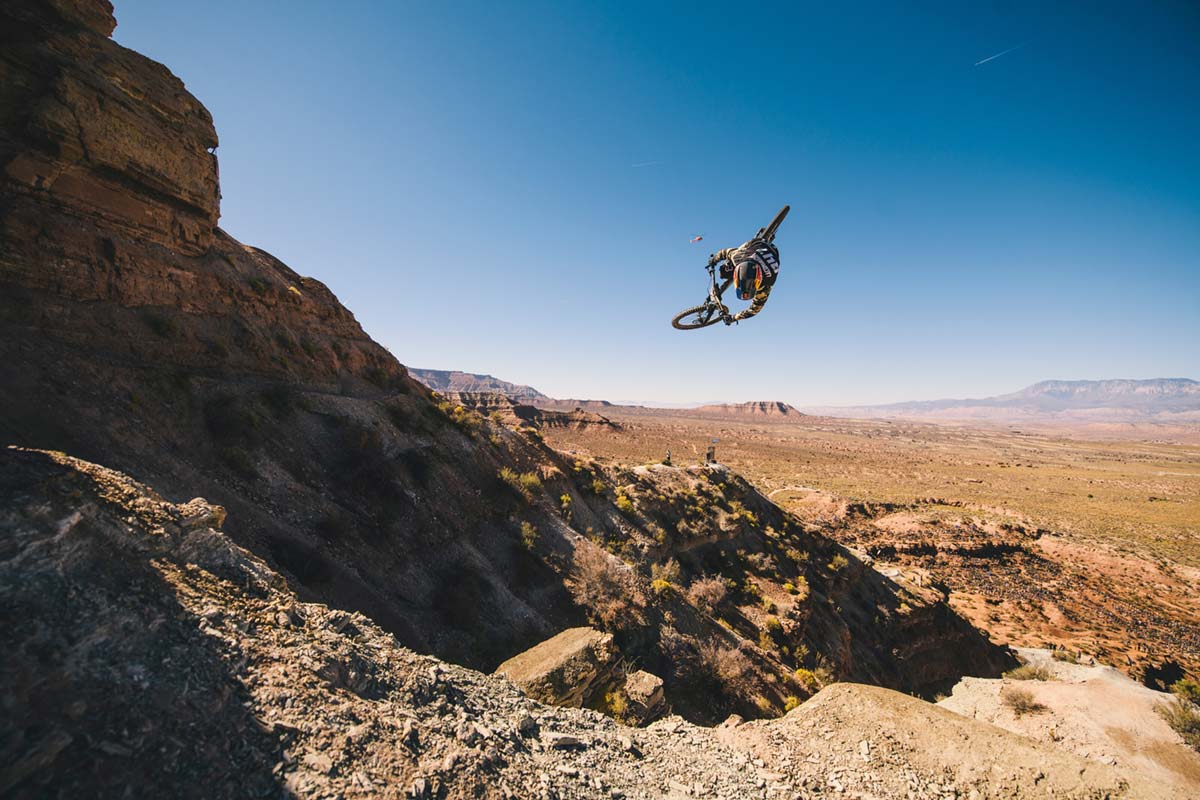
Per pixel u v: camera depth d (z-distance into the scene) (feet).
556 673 47.78
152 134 56.65
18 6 45.65
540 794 25.38
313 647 25.13
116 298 52.60
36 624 16.63
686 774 35.29
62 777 13.84
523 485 91.09
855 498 357.82
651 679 56.18
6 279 43.96
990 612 198.80
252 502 51.24
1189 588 232.73
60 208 48.44
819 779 38.11
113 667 17.42
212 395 57.93
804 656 99.81
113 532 22.02
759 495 160.45
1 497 19.30
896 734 42.37
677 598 86.79
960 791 37.60
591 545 87.81
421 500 70.49
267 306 75.36
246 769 17.42
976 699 75.41
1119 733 59.82
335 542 55.06
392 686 27.63
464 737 26.13
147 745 16.01
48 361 43.52
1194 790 51.96
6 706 14.15
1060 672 80.59
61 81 46.65
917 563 248.11
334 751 19.84
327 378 80.23
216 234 75.36
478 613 60.90
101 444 41.60
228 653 21.42
